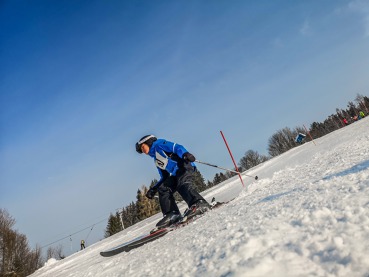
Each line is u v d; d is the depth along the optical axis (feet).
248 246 4.52
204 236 6.59
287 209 5.88
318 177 9.32
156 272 5.55
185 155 12.58
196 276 4.36
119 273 7.16
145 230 29.32
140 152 14.10
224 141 17.63
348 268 3.23
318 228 4.42
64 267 29.96
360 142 16.94
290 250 3.99
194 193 12.78
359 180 6.28
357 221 4.18
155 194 14.03
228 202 13.07
